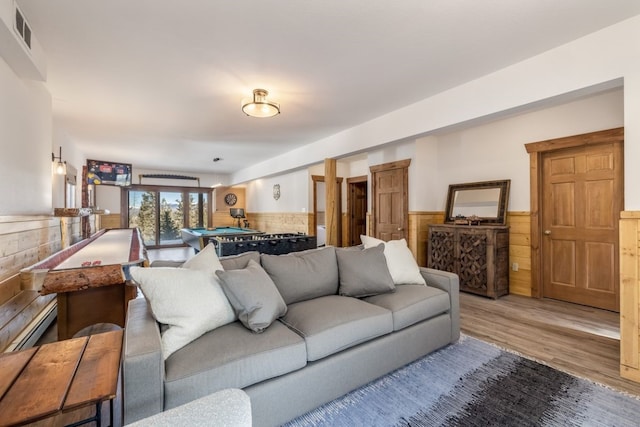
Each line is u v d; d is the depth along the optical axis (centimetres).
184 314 154
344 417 165
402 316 211
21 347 223
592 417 162
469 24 208
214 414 69
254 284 179
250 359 147
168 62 256
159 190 897
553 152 378
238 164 784
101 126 434
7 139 221
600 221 342
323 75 283
